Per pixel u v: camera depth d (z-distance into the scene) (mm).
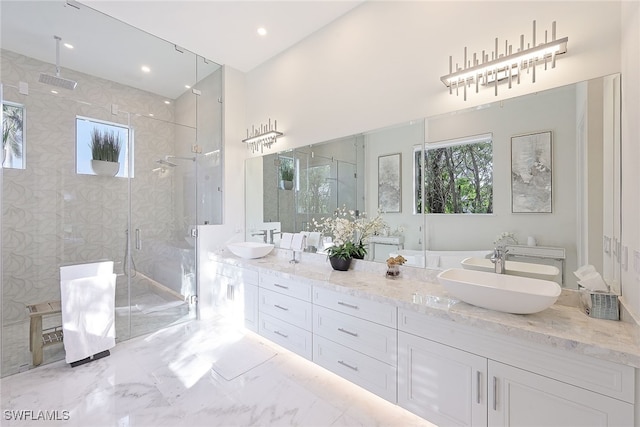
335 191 2820
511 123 1820
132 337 2973
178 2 2613
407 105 2312
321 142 2957
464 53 2010
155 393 2031
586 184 1548
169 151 3465
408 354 1719
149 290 3199
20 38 2754
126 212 3127
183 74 3633
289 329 2482
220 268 3395
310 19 2844
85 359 2455
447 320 1547
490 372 1415
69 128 2787
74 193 2807
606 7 1519
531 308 1376
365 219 2578
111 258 2998
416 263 2256
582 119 1569
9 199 2457
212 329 3178
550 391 1255
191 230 3531
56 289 2645
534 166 1732
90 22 2844
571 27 1619
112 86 3324
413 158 2279
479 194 1956
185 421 1764
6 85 2455
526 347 1312
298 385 2139
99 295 2564
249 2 2613
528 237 1753
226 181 3748
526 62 1738
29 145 2561
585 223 1546
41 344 2408
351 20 2693
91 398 1974
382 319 1844
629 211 1315
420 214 2240
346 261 2537
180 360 2496
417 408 1679
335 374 2186
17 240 2490
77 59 3084
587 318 1410
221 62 3666
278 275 2572
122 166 3119
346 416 1816
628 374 1090
